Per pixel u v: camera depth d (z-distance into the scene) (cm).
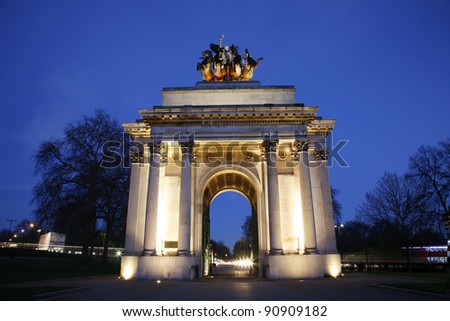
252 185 6644
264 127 6031
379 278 5156
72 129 8162
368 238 12594
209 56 7294
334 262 5859
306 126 6047
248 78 7131
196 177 6397
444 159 8450
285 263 5362
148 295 3384
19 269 6638
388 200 8975
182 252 5544
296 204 6081
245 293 3478
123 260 5916
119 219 8050
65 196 7575
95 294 3456
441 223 8531
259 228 6100
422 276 5628
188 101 6719
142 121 6619
